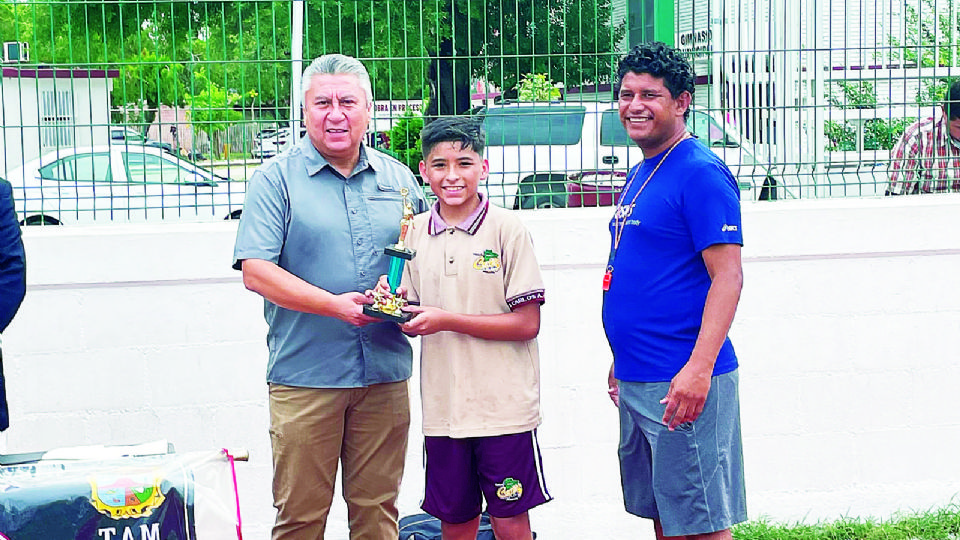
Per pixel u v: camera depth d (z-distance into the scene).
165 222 4.89
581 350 4.98
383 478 4.05
